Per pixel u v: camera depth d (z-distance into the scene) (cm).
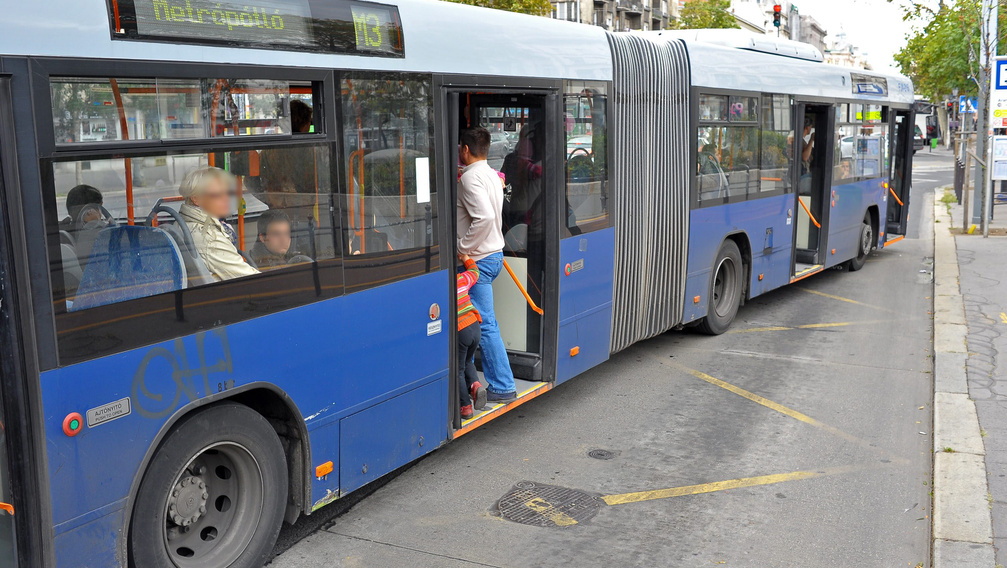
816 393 728
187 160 351
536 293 627
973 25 1864
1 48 287
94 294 320
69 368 312
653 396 722
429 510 500
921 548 454
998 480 523
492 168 605
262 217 388
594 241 671
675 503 511
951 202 2262
